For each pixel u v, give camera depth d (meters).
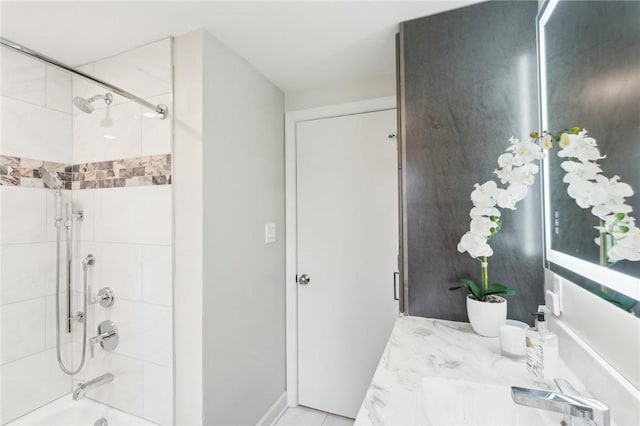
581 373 0.75
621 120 0.60
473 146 1.16
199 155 1.29
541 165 1.05
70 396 1.60
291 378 1.97
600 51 0.68
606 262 0.65
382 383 0.76
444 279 1.20
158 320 1.36
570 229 0.83
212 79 1.35
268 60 1.60
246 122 1.61
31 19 1.20
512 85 1.12
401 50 1.27
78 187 1.60
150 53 1.39
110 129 1.50
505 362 0.86
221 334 1.38
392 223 1.78
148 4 1.13
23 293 1.46
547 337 0.77
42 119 1.51
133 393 1.42
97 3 1.12
